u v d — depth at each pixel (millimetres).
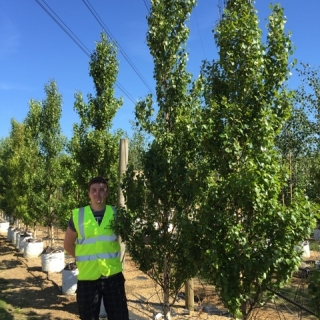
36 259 12375
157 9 5527
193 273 4637
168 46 5465
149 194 4730
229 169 3834
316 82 10234
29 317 6840
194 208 4613
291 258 3393
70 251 4672
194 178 4570
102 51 8367
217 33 4117
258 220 3533
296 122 10422
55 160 12180
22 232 15008
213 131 3865
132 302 7602
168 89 5473
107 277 4426
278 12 3941
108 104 8352
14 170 15344
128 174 4906
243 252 3412
